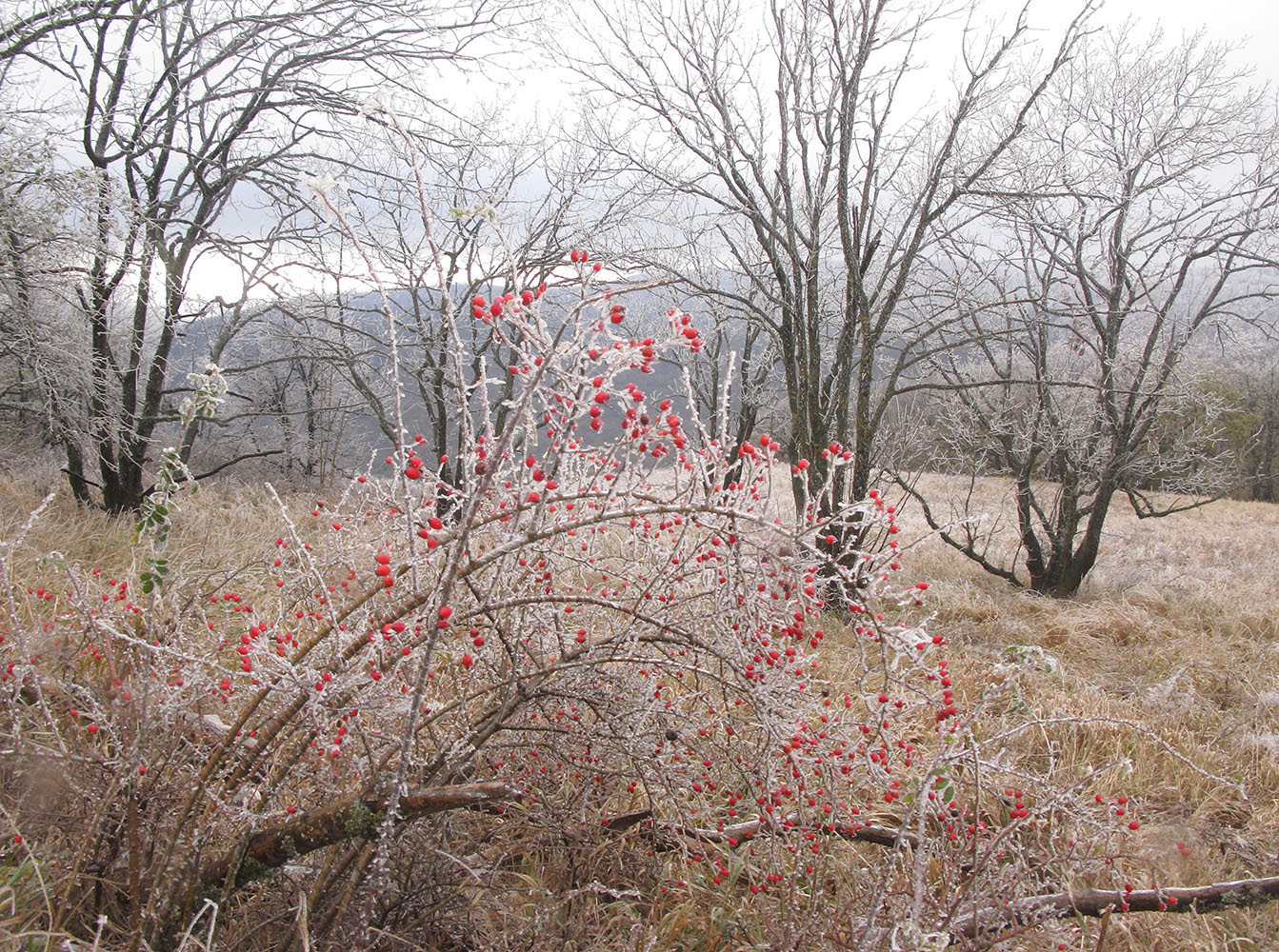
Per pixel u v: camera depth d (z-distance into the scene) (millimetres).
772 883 2498
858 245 7102
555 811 2682
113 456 7840
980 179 7328
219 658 2975
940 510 13102
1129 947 2555
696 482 1971
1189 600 8469
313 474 14867
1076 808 2654
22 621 2979
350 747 2189
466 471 2082
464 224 8172
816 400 7199
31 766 1910
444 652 2723
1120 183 8203
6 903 1798
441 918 2172
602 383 1697
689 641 2182
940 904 2229
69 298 7152
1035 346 8945
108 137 7543
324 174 1586
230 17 7578
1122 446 8711
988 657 6094
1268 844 3598
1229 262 8062
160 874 1837
